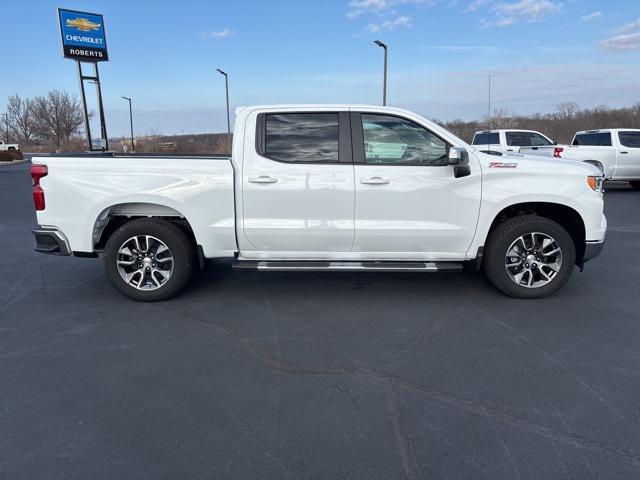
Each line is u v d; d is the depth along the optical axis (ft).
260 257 16.96
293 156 16.38
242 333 14.46
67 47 115.96
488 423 9.78
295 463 8.64
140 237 16.89
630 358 12.62
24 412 10.30
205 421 9.94
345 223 16.42
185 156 18.42
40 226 16.92
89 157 16.61
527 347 13.33
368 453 8.88
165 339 14.08
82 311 16.43
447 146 16.37
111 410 10.36
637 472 8.33
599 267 21.39
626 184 59.67
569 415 10.02
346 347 13.43
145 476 8.34
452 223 16.49
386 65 81.92
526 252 16.96
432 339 13.91
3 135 305.32
